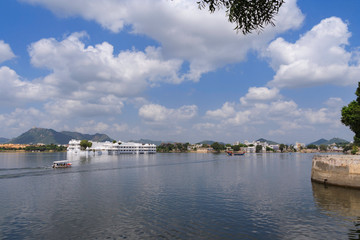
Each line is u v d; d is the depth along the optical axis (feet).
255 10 38.37
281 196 137.49
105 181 199.72
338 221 92.43
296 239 75.82
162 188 165.58
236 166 366.43
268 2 37.42
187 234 80.43
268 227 86.38
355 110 181.27
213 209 110.11
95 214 102.99
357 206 113.70
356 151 490.49
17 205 119.44
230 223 90.79
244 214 102.17
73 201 127.24
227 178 220.43
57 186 174.60
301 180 205.46
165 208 112.16
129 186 174.40
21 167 324.60
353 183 150.00
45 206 117.08
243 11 38.58
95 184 183.62
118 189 162.09
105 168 315.58
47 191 155.43
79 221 94.07
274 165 389.80
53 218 97.96
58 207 115.03
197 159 580.30
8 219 97.14
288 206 114.83
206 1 39.42
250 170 301.22
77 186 174.29
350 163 152.25
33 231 84.23
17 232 83.35
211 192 150.82
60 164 323.57
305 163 442.09
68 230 84.74
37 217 99.50
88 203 122.62
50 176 231.09
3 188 166.20
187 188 165.89
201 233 81.15
